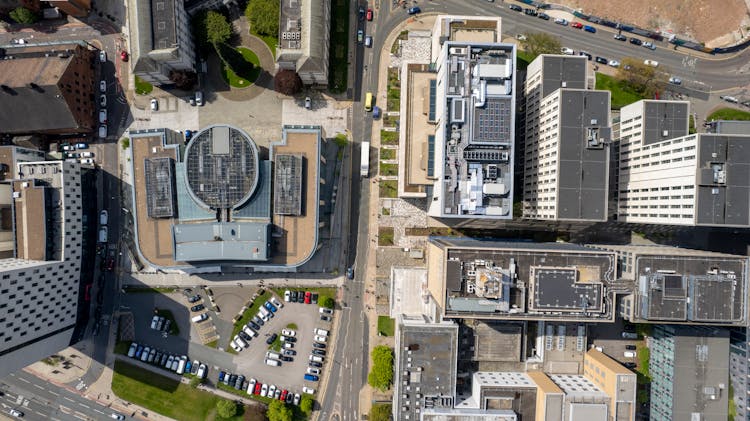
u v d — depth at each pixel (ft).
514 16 359.25
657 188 288.10
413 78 326.44
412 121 327.26
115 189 362.33
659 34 352.28
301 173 325.42
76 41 356.79
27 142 348.79
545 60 306.55
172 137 341.82
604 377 311.68
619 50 357.41
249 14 343.67
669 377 324.80
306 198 331.16
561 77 306.35
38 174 329.93
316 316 361.30
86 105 349.61
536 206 317.63
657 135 301.63
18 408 366.63
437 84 311.47
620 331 347.36
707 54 354.74
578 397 305.32
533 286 278.46
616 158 339.77
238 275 362.33
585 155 278.87
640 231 349.00
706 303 285.64
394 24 359.87
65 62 329.11
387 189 360.07
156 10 320.29
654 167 291.38
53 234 328.90
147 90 362.33
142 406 363.15
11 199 334.65
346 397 359.66
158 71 325.21
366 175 359.05
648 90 349.00
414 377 318.65
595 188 279.69
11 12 346.74
